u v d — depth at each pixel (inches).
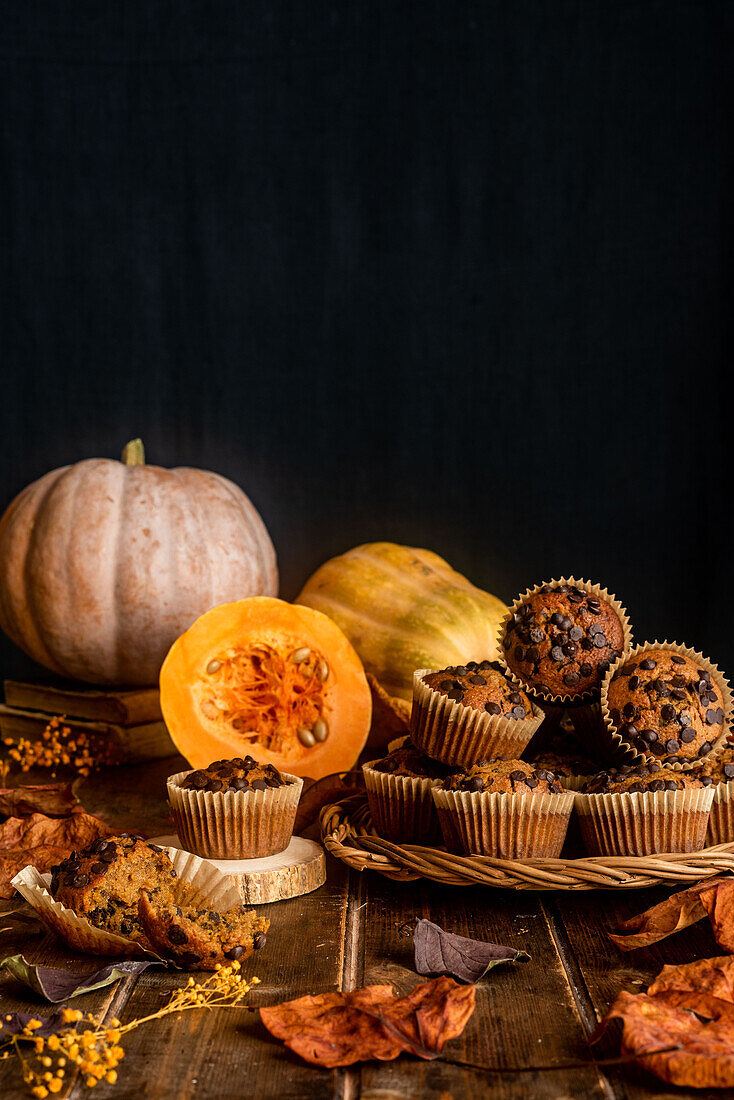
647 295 103.5
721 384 101.8
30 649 86.7
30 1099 35.5
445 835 52.0
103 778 78.0
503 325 107.2
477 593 85.7
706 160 101.1
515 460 107.4
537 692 57.4
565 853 54.7
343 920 50.3
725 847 49.9
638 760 53.8
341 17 107.6
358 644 81.5
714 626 102.4
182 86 109.2
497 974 44.1
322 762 71.6
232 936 45.8
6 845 57.8
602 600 59.4
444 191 107.4
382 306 109.0
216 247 110.1
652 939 44.1
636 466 104.7
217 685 72.8
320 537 110.6
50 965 46.0
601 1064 36.6
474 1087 35.8
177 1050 38.4
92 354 110.8
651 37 102.0
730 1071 34.6
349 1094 35.9
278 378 110.3
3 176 109.6
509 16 105.1
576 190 104.7
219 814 53.1
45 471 111.1
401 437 109.2
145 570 81.8
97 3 108.7
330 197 108.9
